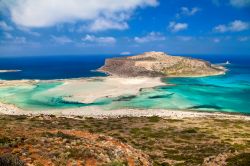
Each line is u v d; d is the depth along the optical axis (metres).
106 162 21.75
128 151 25.91
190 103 113.31
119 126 68.19
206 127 69.00
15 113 93.50
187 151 42.75
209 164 30.66
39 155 21.22
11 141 23.84
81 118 80.31
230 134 60.94
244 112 99.81
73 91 133.38
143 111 97.38
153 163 26.42
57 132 29.42
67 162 20.61
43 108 101.69
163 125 70.81
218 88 151.38
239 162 27.72
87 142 25.98
